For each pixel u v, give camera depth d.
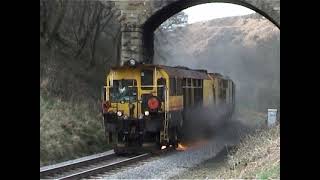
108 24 47.47
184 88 28.20
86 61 42.31
